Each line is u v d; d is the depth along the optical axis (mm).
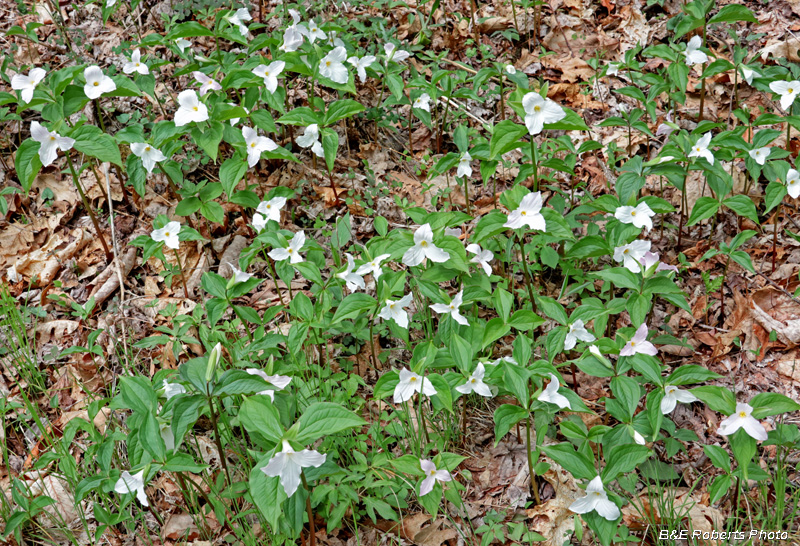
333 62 2322
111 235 2398
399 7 2877
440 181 2568
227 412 2004
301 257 2059
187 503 1968
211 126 2182
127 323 2271
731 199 2176
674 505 1951
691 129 2605
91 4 2775
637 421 1908
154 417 1701
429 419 2090
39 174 2475
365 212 2465
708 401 1789
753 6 2842
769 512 1895
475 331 2008
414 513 1960
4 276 2342
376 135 2615
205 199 2271
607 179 2506
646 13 2838
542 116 1833
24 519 1887
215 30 2398
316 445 1956
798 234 2365
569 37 2857
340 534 1936
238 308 2062
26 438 2092
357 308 1941
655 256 1970
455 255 1984
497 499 1983
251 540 1879
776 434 1893
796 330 2178
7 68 2559
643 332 1912
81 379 2186
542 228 1910
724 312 2260
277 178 2504
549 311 1975
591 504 1772
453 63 2754
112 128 2541
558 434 2070
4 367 2182
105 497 1952
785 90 2248
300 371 2010
